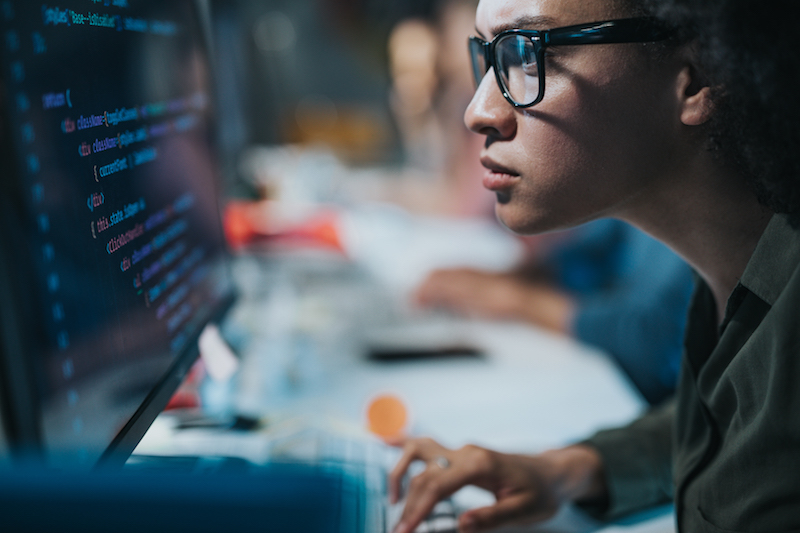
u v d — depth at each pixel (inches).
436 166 99.1
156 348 21.0
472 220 82.2
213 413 28.4
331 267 58.3
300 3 136.3
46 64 15.1
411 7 100.0
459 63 83.8
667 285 43.7
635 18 16.7
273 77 100.0
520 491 22.9
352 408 32.4
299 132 116.9
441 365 39.3
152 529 10.4
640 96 17.1
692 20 15.6
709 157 17.6
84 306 16.0
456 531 21.6
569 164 17.9
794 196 16.0
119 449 17.1
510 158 18.6
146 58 22.9
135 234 20.2
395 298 52.0
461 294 50.8
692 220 18.8
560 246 60.7
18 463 11.3
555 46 17.2
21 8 14.1
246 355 38.3
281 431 26.3
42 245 14.2
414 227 78.4
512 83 18.3
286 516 10.5
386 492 23.5
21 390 13.2
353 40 138.7
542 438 30.1
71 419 14.9
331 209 74.3
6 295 12.9
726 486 17.6
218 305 30.2
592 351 43.9
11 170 13.2
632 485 25.0
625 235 57.3
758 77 14.8
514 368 39.3
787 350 15.6
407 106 105.3
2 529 10.5
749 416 17.3
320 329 44.0
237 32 70.4
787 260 16.8
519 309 49.7
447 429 30.9
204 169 30.3
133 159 20.6
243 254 56.9
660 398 43.6
